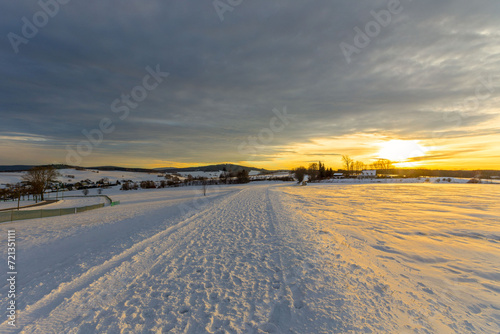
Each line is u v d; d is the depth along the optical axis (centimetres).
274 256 650
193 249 743
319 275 507
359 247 726
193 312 381
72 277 529
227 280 502
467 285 464
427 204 1895
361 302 394
